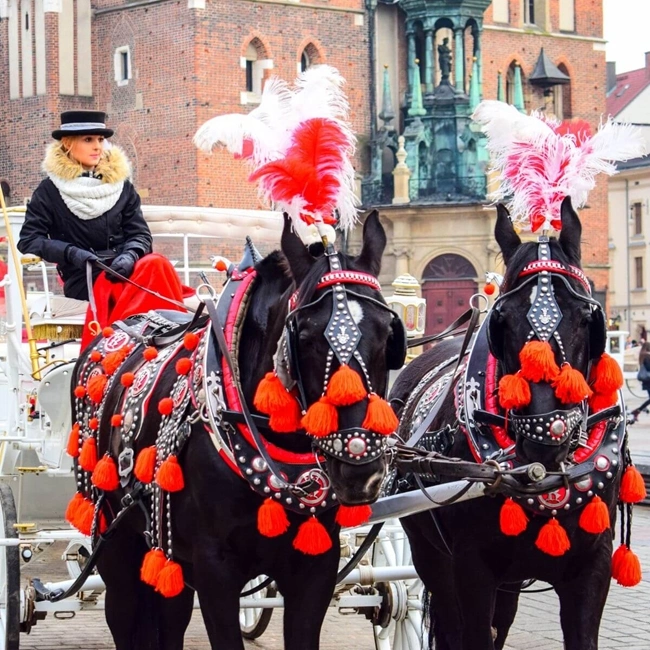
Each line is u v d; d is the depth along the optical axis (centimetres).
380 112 5488
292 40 5219
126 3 5153
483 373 757
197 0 4938
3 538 874
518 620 1202
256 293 680
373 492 582
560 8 5984
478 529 741
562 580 744
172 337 802
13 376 1073
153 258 929
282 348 612
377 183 5428
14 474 1063
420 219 5259
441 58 5425
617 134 760
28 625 894
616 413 738
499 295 717
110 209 972
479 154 5300
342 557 933
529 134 764
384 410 577
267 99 707
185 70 4981
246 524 661
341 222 661
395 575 912
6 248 1322
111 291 930
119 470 758
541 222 751
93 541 788
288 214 644
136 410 749
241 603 864
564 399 670
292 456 657
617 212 8156
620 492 750
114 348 844
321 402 582
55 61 5250
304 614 668
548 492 700
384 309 602
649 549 1506
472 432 748
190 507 678
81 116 974
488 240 5181
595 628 728
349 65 5422
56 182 965
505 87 5841
